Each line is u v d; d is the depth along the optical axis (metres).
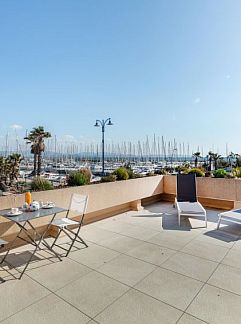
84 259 3.23
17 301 2.30
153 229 4.53
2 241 2.96
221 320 2.03
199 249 3.57
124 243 3.82
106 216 5.41
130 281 2.66
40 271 2.89
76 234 3.64
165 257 3.29
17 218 2.83
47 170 28.88
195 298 2.34
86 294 2.41
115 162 36.34
